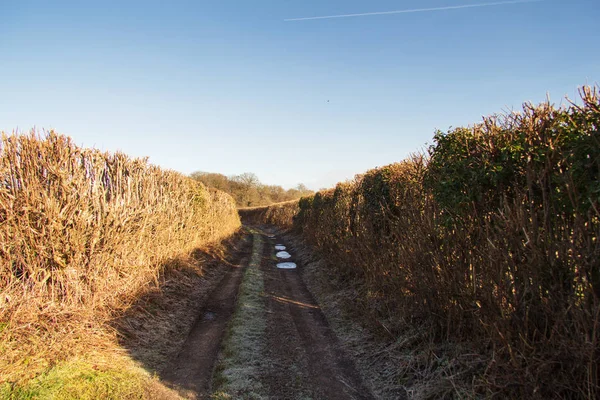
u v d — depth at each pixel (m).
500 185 3.50
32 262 4.72
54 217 4.94
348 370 4.79
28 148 4.85
